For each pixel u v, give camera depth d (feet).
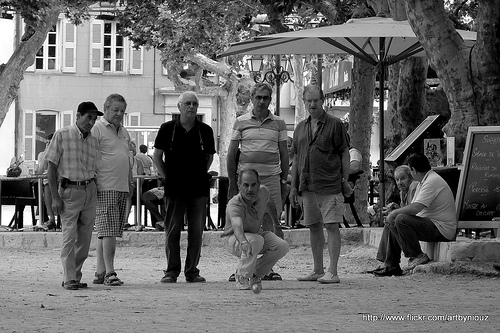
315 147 68.90
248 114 73.05
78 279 67.31
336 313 51.31
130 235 107.34
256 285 62.13
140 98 284.20
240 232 63.26
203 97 284.82
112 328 44.78
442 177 83.41
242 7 178.09
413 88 124.88
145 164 137.49
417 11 83.25
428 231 74.54
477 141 77.15
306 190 69.62
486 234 84.79
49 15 187.73
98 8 276.62
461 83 83.05
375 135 284.41
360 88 127.75
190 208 73.20
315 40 103.14
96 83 281.54
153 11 190.80
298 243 106.63
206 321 47.65
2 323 46.60
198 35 191.11
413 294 61.41
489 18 81.87
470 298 59.00
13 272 81.87
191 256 73.41
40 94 278.05
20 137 275.59
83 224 66.59
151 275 80.53
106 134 68.90
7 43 267.80
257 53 105.91
